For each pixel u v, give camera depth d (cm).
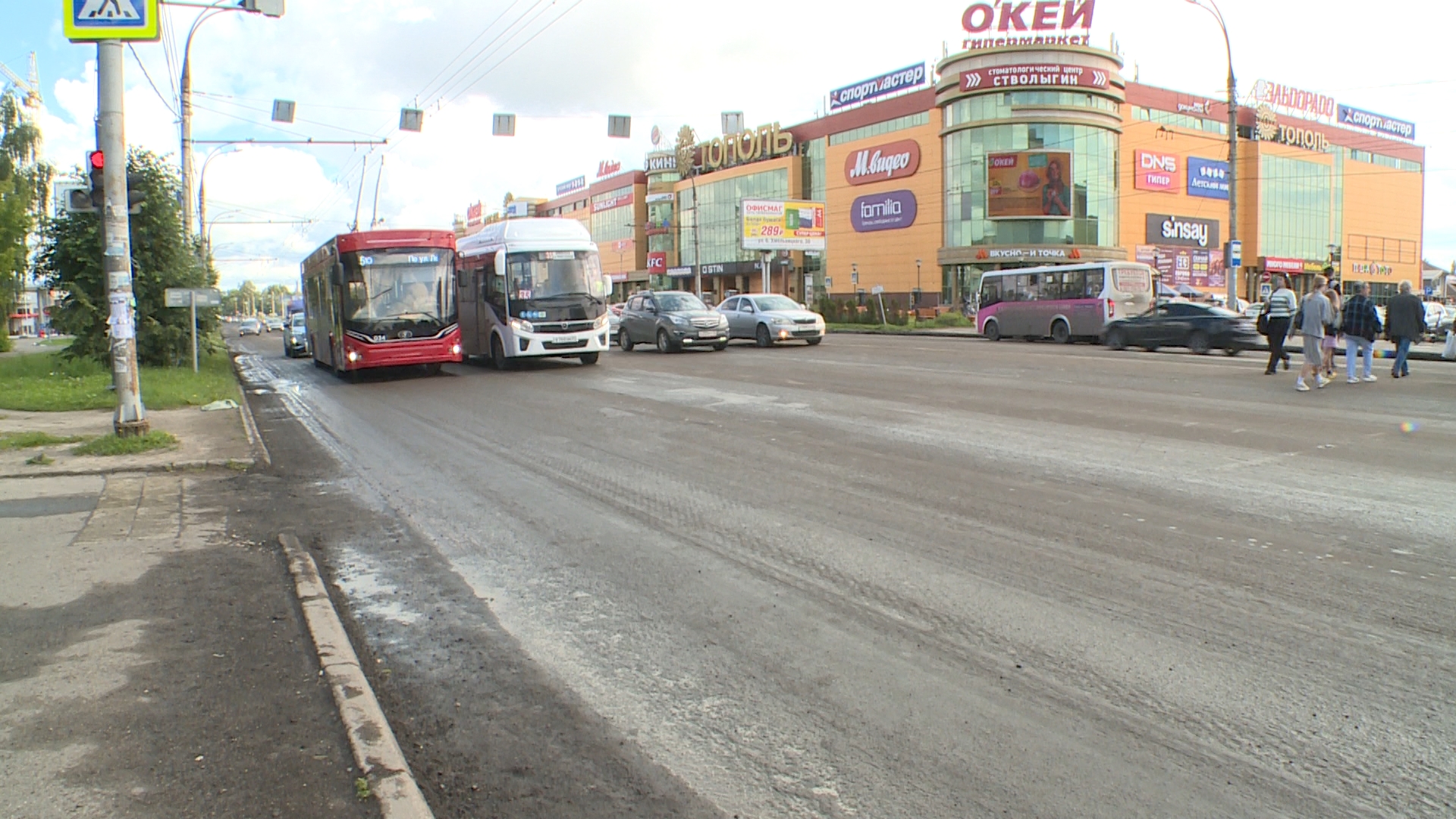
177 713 385
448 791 338
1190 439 994
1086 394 1398
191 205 2494
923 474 848
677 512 741
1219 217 6688
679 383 1720
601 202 9744
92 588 557
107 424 1279
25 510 773
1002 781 335
